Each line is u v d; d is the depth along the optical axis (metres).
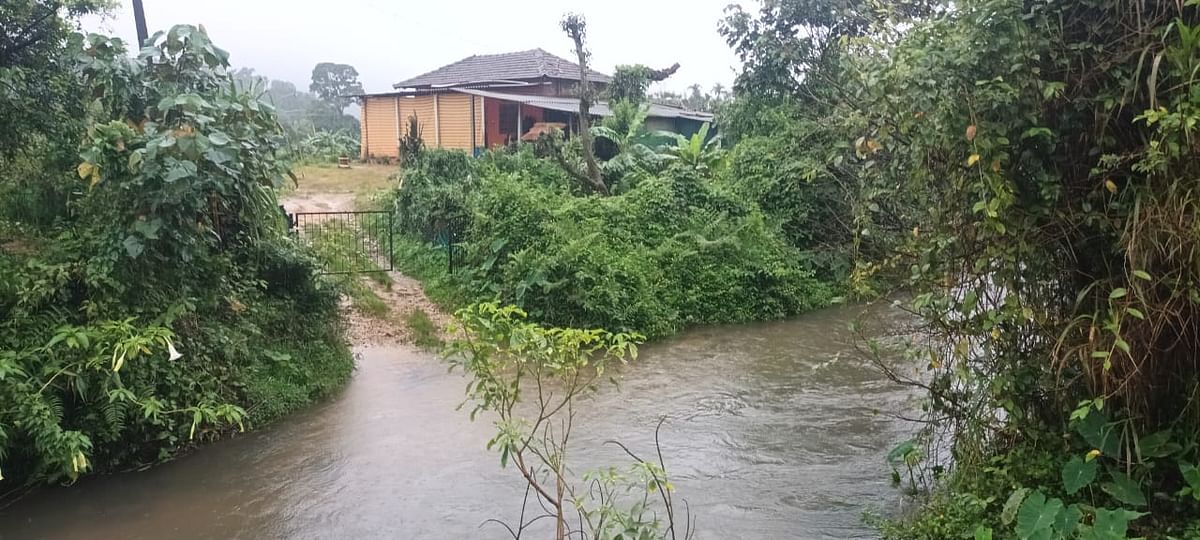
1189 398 3.62
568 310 9.38
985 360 4.23
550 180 13.64
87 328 5.27
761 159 14.02
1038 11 3.58
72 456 4.80
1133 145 3.62
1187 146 3.16
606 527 3.82
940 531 4.03
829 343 9.31
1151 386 3.71
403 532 4.57
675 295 10.45
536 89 22.55
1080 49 3.54
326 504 4.96
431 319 9.97
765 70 15.34
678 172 12.85
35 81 6.89
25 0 6.78
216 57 6.85
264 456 5.78
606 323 9.42
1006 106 3.55
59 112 7.07
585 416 6.60
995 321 3.82
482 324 3.64
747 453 5.70
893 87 3.86
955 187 3.77
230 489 5.21
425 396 7.23
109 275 5.61
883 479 5.16
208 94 6.70
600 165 14.38
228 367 6.38
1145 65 3.45
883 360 8.25
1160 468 3.82
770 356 8.73
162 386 5.73
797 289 11.46
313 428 6.38
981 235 3.79
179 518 4.80
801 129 13.41
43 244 6.38
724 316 10.59
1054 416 4.21
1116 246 3.59
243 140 6.64
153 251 5.90
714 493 4.99
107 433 5.25
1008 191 3.59
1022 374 4.06
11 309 5.27
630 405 6.91
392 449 5.90
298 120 31.62
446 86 22.61
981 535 3.60
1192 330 3.61
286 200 16.25
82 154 5.74
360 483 5.29
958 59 3.61
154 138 5.77
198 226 6.26
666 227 11.68
